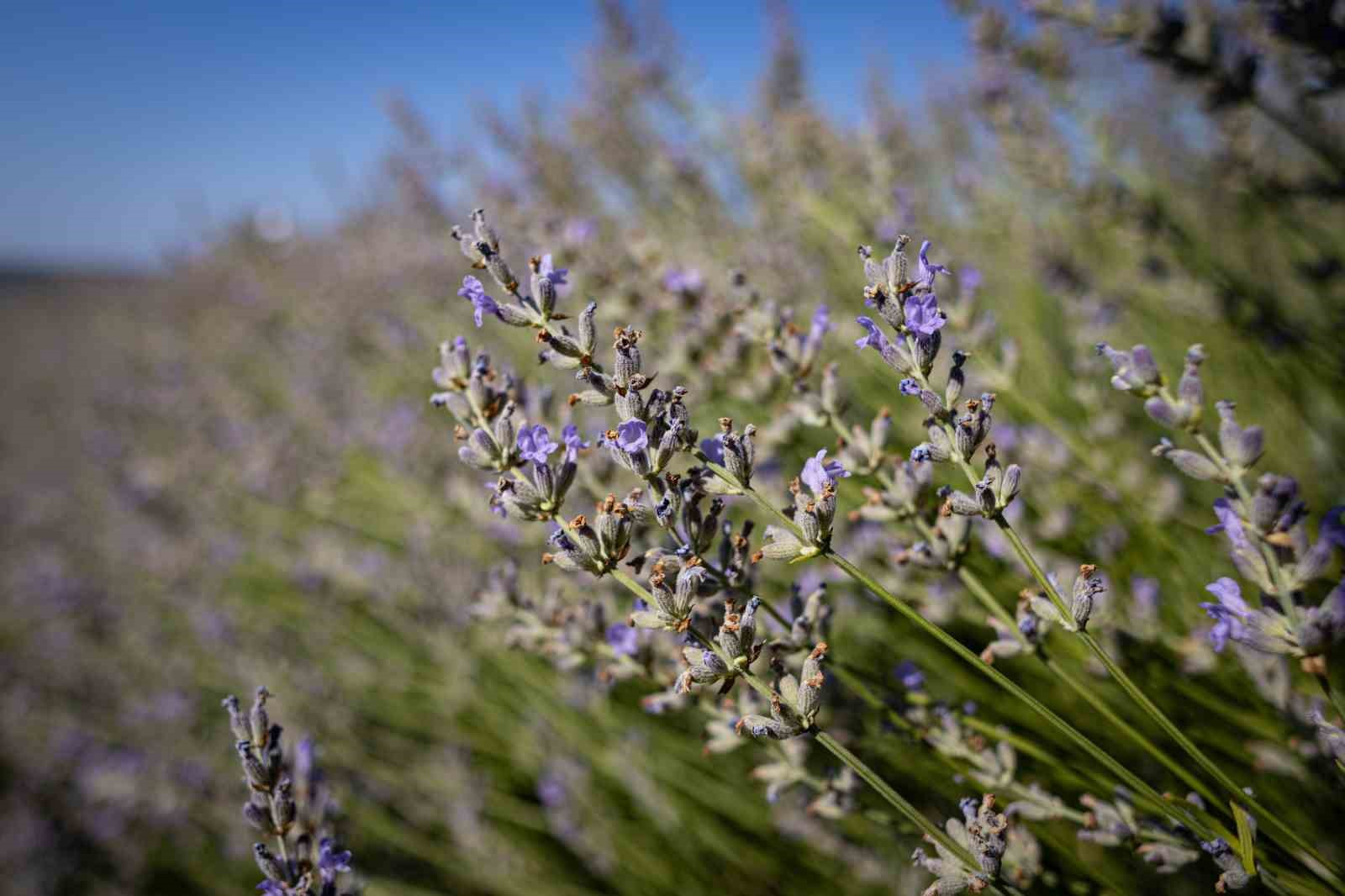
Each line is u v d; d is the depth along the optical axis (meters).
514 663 0.39
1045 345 0.42
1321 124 0.31
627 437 0.17
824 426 0.22
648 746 0.37
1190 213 0.48
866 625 0.32
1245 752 0.24
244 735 0.19
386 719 0.49
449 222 0.60
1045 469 0.30
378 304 0.66
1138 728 0.26
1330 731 0.16
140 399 0.92
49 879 0.54
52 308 2.20
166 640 0.63
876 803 0.24
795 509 0.18
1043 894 0.22
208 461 0.71
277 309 0.85
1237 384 0.37
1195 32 0.28
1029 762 0.27
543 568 0.35
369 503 0.61
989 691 0.30
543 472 0.18
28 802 0.59
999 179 0.48
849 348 0.35
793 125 0.43
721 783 0.36
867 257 0.17
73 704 0.63
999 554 0.26
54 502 0.93
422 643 0.48
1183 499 0.30
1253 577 0.16
